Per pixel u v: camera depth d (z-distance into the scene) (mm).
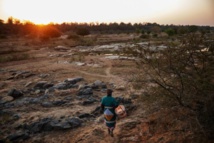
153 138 6078
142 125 7008
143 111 8258
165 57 5695
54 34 64812
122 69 16531
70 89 12023
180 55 5641
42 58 26562
